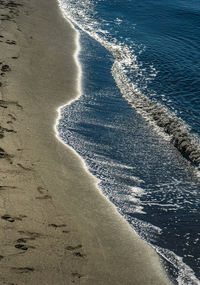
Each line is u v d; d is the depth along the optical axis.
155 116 12.80
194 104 13.87
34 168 9.05
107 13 22.66
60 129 11.08
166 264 7.47
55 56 15.82
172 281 7.12
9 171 8.72
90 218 8.09
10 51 15.23
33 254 6.84
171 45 18.97
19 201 7.93
